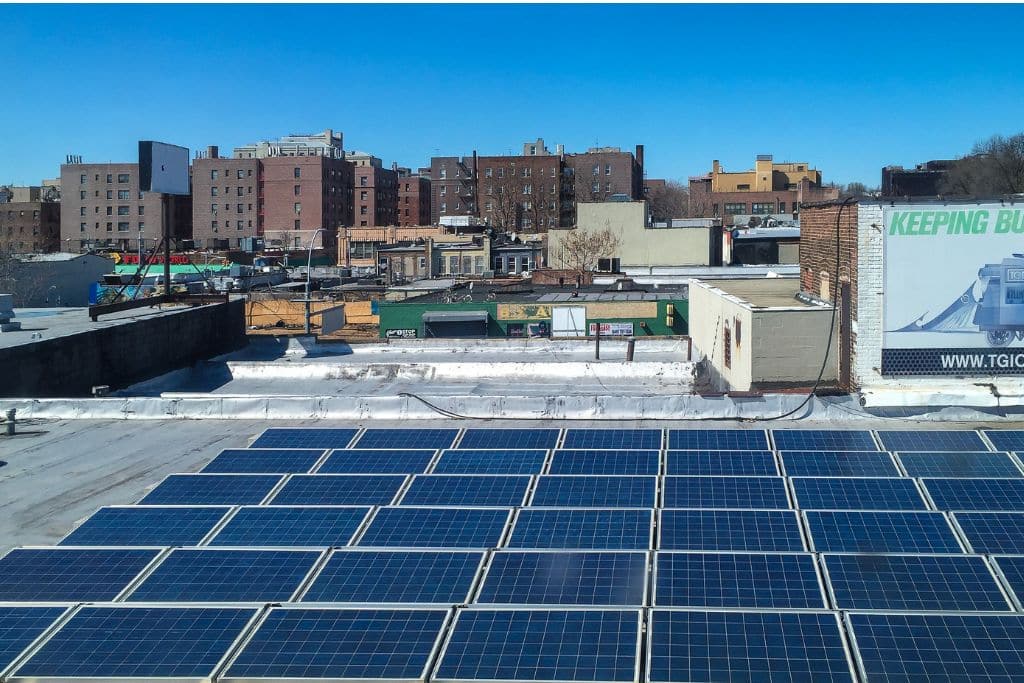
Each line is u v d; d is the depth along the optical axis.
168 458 17.83
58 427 20.20
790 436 17.00
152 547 12.31
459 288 60.03
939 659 9.06
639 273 69.38
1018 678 8.77
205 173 138.50
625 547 12.07
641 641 9.55
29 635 10.09
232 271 65.75
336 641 9.76
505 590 10.80
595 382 28.59
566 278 65.50
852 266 21.55
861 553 11.48
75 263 73.56
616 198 84.25
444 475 15.26
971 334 21.22
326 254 116.31
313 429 18.47
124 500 15.33
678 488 14.32
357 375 29.44
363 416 20.58
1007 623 9.58
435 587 10.97
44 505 15.18
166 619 10.32
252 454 16.84
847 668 9.01
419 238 99.62
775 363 22.69
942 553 11.49
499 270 85.31
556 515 13.09
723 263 76.69
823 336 22.52
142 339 28.14
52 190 161.62
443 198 154.88
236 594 10.98
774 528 12.43
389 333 48.56
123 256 90.00
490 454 16.44
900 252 21.17
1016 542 11.73
